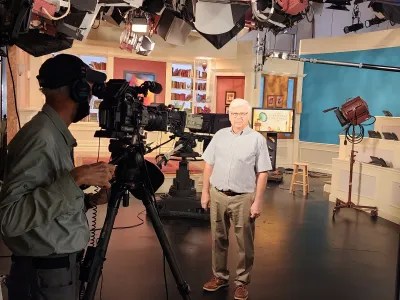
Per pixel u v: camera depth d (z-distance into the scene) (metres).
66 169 1.40
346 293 3.35
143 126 1.82
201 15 3.89
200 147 8.10
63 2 2.63
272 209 6.21
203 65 9.41
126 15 5.52
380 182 5.97
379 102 8.53
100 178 1.33
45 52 3.23
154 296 3.14
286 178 9.00
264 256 4.15
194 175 6.98
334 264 4.00
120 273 3.56
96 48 8.31
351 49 9.04
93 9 2.96
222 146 3.09
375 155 6.29
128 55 8.60
